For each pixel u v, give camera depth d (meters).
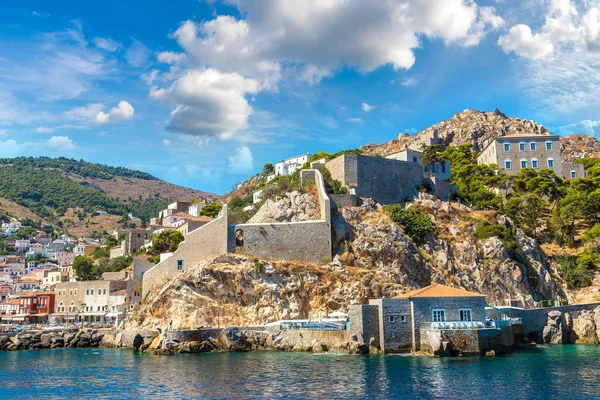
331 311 96.44
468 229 117.44
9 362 86.69
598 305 105.12
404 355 80.25
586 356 81.44
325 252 103.25
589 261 121.25
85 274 164.12
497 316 94.06
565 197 142.50
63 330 116.88
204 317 96.62
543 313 101.31
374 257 104.25
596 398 54.78
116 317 126.12
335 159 124.50
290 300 97.00
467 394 56.53
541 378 64.06
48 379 70.06
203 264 100.12
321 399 55.22
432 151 144.88
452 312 83.75
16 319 152.62
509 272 110.81
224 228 104.50
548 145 166.38
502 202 142.50
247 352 87.50
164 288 100.19
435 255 110.19
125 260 168.62
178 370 72.62
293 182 124.38
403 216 112.00
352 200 114.38
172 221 194.38
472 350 80.56
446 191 138.75
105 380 68.06
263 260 100.69
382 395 56.31
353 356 80.31
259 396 56.84
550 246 131.88
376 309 83.75
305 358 79.31
